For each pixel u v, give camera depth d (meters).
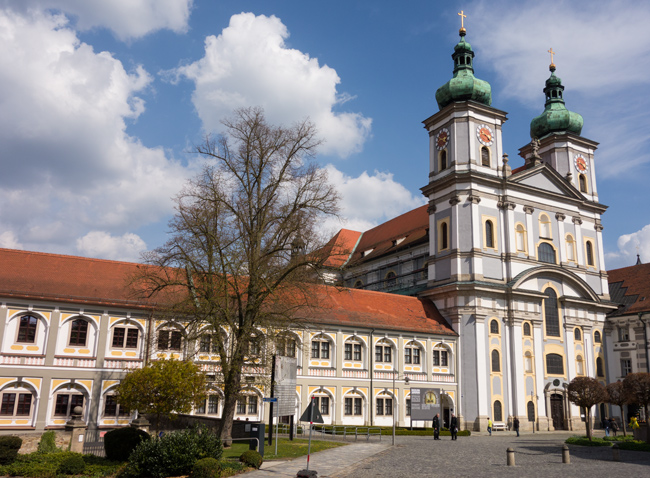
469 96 68.81
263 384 37.12
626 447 41.47
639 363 69.06
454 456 33.84
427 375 60.06
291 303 40.84
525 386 62.47
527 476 26.30
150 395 35.91
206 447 25.97
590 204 74.25
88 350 44.41
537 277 66.38
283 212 38.25
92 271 47.84
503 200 66.81
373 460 30.88
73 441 32.34
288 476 25.06
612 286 79.75
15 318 42.53
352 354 56.97
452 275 63.84
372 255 86.25
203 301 35.88
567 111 77.81
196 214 36.69
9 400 41.53
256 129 38.81
